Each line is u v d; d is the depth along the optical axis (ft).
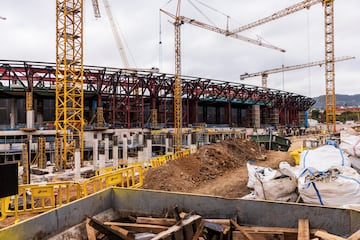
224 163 81.76
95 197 17.49
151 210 17.74
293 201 24.93
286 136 226.38
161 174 62.03
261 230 14.55
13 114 181.98
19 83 169.58
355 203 20.99
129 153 152.15
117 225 16.10
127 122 203.31
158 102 235.20
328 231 13.84
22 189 31.55
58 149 112.16
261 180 26.78
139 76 196.44
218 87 248.11
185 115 245.24
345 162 29.91
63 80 120.98
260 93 293.43
